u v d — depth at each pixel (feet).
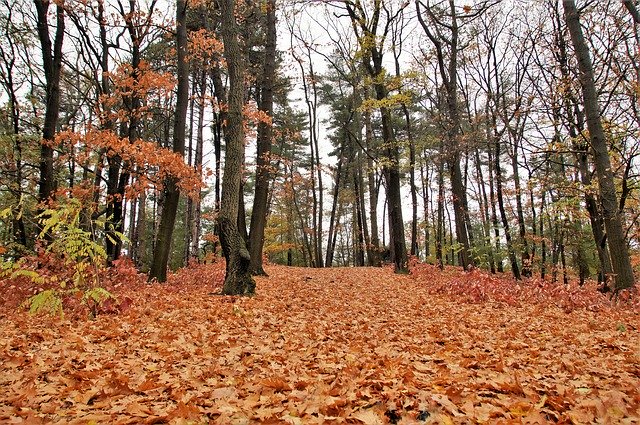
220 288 34.45
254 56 69.26
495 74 60.49
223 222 30.73
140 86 38.27
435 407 9.75
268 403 10.28
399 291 38.86
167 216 38.24
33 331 18.42
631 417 9.45
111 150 34.55
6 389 11.25
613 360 15.14
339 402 10.09
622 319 23.75
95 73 50.16
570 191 42.14
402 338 18.95
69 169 62.49
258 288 35.01
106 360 14.19
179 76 40.98
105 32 49.80
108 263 43.21
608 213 31.58
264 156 46.96
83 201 35.99
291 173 80.28
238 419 9.05
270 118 42.83
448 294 35.70
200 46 43.24
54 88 38.68
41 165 37.73
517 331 20.92
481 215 75.20
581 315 26.12
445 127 59.00
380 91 55.67
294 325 21.21
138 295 28.86
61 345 15.98
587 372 13.55
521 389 11.24
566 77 39.04
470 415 9.37
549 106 40.63
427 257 108.37
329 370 13.34
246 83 60.59
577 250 55.31
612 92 36.37
